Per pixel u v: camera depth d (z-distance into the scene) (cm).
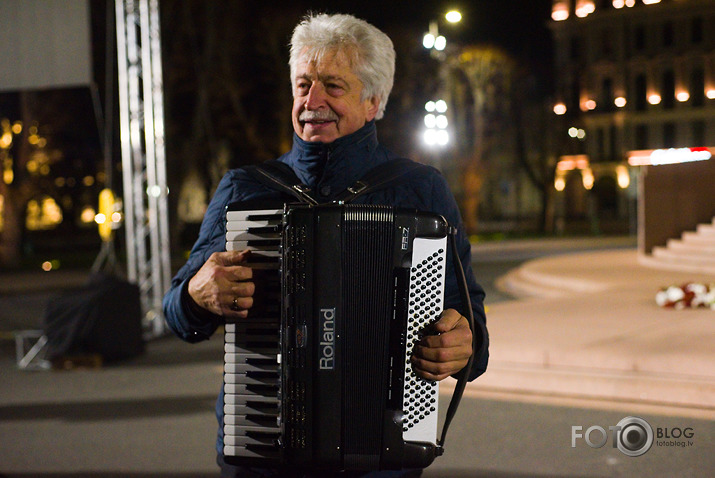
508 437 634
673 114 6288
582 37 6550
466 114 4331
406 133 3184
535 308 1125
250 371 240
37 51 1138
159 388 862
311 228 232
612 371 764
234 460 242
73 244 4491
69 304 1014
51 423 726
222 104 3272
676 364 739
